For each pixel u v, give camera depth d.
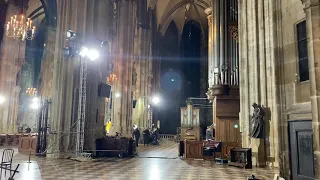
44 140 14.28
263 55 13.23
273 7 7.13
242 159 12.15
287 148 6.57
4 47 23.77
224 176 9.41
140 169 10.50
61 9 15.05
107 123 21.88
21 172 9.04
